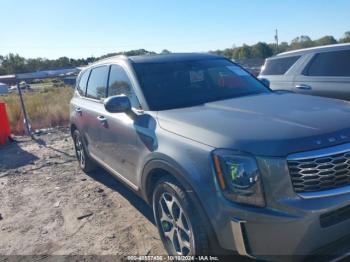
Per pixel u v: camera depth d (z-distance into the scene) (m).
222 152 2.51
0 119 9.32
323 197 2.35
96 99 4.93
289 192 2.35
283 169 2.35
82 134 5.50
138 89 3.75
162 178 3.09
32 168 6.94
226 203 2.48
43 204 4.99
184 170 2.72
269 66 7.65
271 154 2.37
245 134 2.54
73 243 3.84
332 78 6.25
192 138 2.78
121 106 3.51
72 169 6.62
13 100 17.22
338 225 2.43
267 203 2.38
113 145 4.17
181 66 4.16
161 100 3.64
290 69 7.04
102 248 3.69
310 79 6.61
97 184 5.60
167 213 3.19
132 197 4.96
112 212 4.52
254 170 2.39
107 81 4.59
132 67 4.02
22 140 9.88
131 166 3.76
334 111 2.90
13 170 6.91
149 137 3.23
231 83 4.14
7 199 5.32
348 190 2.40
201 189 2.61
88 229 4.12
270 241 2.38
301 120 2.68
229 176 2.46
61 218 4.48
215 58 4.60
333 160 2.39
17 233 4.19
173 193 2.93
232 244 2.53
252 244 2.45
